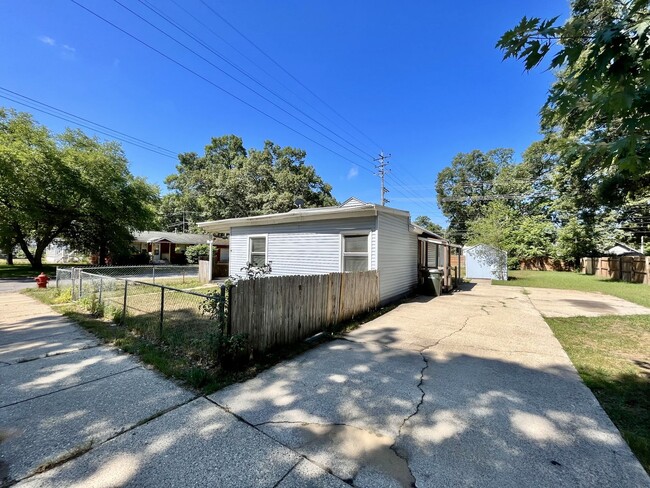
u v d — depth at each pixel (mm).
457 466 1920
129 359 3699
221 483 1739
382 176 21734
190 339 4219
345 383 3160
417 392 2969
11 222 16312
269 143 33000
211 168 33000
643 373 3445
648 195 12641
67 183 16406
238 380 3184
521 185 27047
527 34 1691
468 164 35906
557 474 1860
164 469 1847
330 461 1948
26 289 10484
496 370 3545
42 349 4055
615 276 15898
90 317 5902
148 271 20141
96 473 1801
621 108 1586
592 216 17500
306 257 8664
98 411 2518
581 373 3447
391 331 5324
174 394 2838
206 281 13969
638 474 1866
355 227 7758
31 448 2021
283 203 24500
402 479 1795
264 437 2197
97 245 20969
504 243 19375
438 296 9812
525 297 9641
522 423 2432
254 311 3828
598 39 1457
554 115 2129
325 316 5332
